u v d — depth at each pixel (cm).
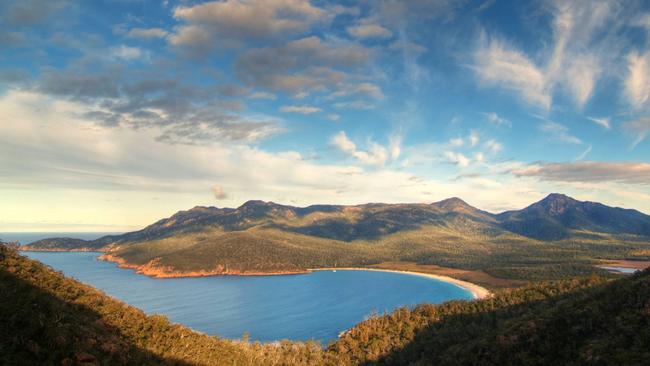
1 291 3077
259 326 19925
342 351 11375
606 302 6238
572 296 8875
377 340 11388
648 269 6762
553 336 6194
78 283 4309
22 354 2517
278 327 19738
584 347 5356
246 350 6269
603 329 5591
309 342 12300
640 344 4666
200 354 4484
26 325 2808
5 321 2748
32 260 4075
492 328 9162
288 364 8875
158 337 4275
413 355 9844
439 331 10738
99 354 3022
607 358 4759
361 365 10312
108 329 3709
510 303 10894
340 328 19512
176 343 4409
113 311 4169
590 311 6238
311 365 10119
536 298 10450
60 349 2747
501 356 6494
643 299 5572
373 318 13388
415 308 13312
